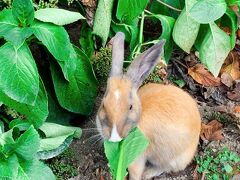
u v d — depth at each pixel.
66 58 0.64
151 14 0.78
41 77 0.72
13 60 0.61
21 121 0.65
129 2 0.73
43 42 0.62
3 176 0.60
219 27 0.81
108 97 0.59
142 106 0.65
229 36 0.79
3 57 0.61
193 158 0.73
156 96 0.67
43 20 0.63
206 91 0.81
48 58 0.70
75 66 0.68
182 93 0.69
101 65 0.75
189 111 0.68
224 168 0.72
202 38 0.77
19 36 0.60
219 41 0.75
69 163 0.71
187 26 0.75
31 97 0.61
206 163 0.72
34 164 0.62
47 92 0.72
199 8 0.70
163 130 0.66
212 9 0.70
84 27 0.76
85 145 0.73
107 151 0.63
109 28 0.75
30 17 0.62
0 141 0.63
